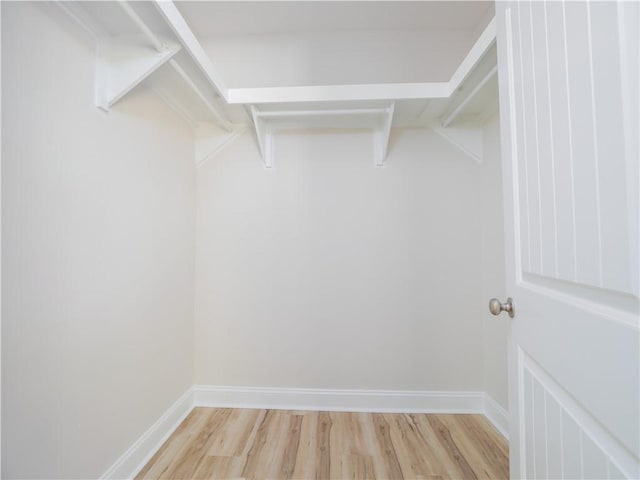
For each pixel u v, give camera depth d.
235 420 1.75
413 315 1.89
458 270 1.89
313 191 1.94
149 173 1.48
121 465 1.25
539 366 0.65
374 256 1.91
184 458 1.43
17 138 0.84
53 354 0.95
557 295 0.58
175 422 1.68
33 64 0.88
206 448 1.50
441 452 1.47
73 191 1.03
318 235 1.93
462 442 1.54
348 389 1.88
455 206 1.90
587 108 0.48
